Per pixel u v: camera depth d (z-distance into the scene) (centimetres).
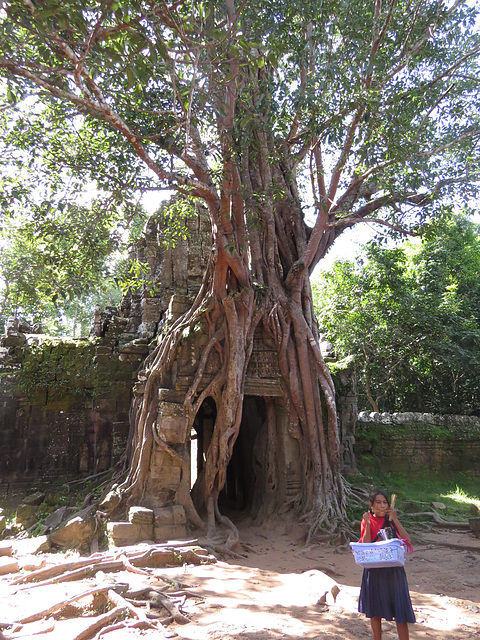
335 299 2127
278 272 1270
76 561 762
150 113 939
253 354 1193
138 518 941
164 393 1066
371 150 976
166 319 1239
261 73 1233
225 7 802
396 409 2361
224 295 1125
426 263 2141
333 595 638
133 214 1061
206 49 719
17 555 875
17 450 1273
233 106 953
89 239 1059
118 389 1348
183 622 538
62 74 670
